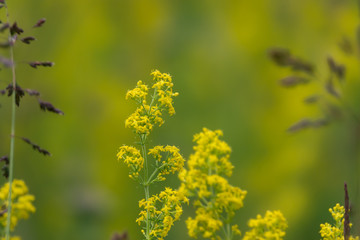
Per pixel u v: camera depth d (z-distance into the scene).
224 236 2.60
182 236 8.66
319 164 13.70
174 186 9.85
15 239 2.81
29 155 13.09
